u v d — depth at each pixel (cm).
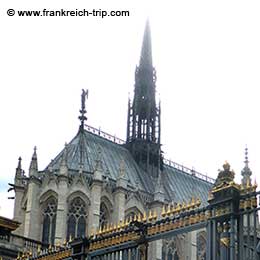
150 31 12131
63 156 8581
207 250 1647
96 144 9794
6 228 4847
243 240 1580
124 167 9219
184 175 11225
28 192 8400
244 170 5900
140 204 9094
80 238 2169
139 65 11681
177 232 1789
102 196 8688
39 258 2409
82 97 9900
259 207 1566
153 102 11281
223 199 1628
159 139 11006
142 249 1880
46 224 8338
